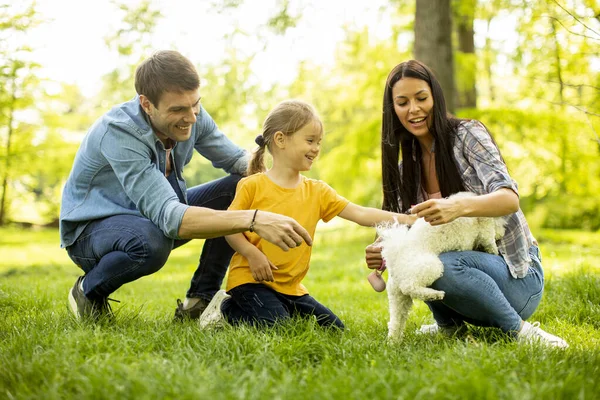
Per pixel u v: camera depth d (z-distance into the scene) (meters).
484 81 15.12
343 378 2.17
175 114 3.10
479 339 2.88
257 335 2.71
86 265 3.44
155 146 3.25
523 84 11.48
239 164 3.77
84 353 2.48
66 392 2.09
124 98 13.09
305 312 3.24
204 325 3.15
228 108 13.44
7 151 17.17
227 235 3.16
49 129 17.86
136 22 12.35
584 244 11.92
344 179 14.09
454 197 2.77
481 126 3.09
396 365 2.43
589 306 3.94
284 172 3.38
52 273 8.52
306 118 3.31
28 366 2.29
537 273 3.12
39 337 2.73
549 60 7.02
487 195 2.78
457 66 12.48
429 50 10.10
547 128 12.56
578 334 3.24
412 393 2.04
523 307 3.11
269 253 3.24
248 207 3.33
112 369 2.22
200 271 3.64
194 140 3.58
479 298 2.83
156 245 3.18
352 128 15.48
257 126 14.08
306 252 3.34
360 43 14.31
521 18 7.40
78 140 18.66
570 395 2.04
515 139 13.09
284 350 2.57
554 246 11.35
